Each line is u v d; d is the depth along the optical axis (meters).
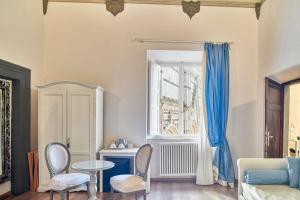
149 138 4.74
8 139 3.94
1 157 3.79
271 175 3.13
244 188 3.15
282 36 3.84
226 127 4.62
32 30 4.29
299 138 5.91
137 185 3.11
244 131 4.74
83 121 4.07
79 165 3.26
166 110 5.12
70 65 4.65
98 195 3.95
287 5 3.70
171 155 4.71
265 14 4.47
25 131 4.10
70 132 4.05
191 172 4.73
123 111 4.66
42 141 4.05
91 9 4.68
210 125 4.54
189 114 5.12
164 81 5.14
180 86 5.10
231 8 4.78
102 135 4.51
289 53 3.64
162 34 4.70
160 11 4.71
